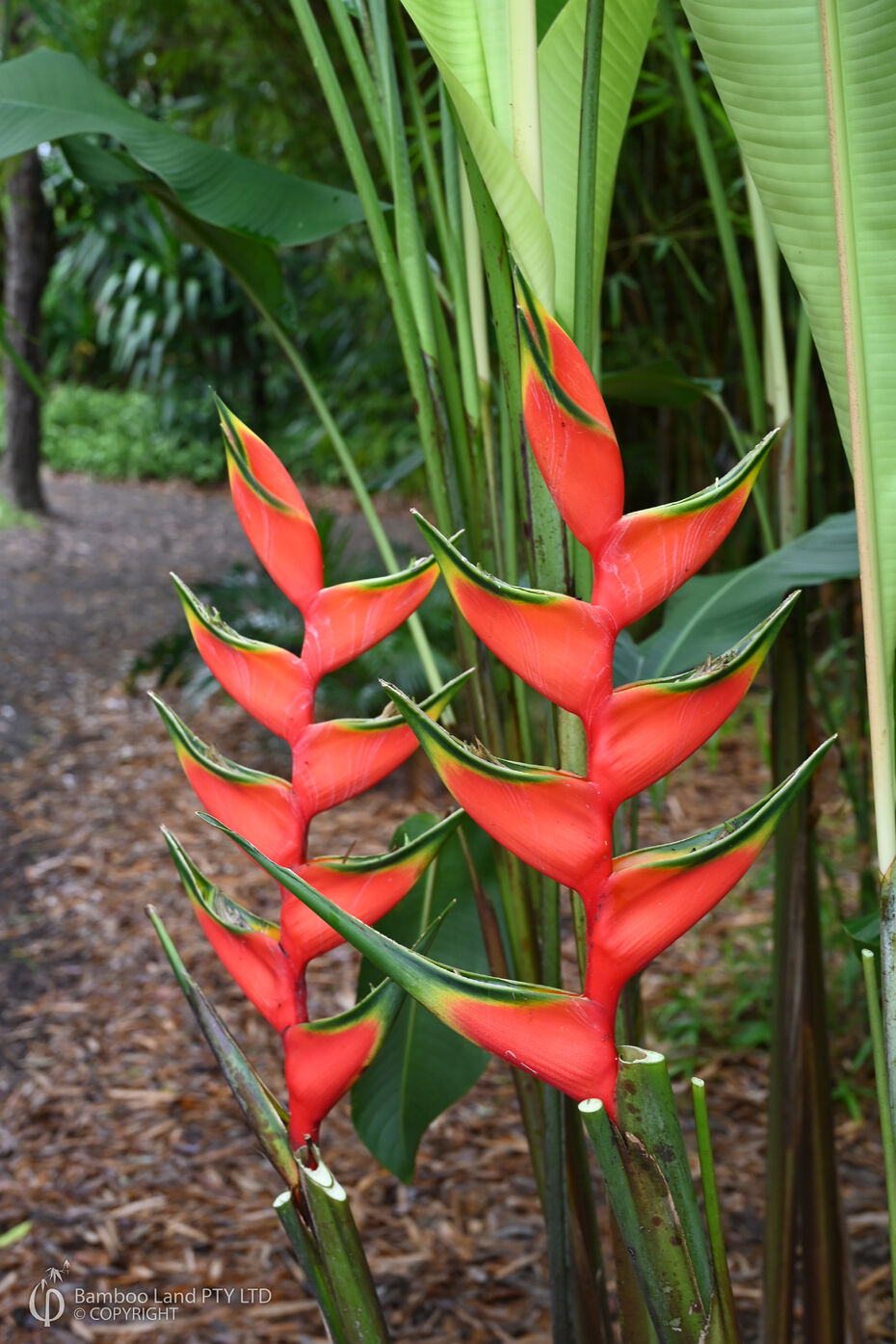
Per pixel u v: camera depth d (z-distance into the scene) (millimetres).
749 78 553
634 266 3246
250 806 496
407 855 492
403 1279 1720
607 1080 427
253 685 496
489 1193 1910
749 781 3471
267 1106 507
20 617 5441
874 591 527
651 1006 2428
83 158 1047
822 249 564
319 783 486
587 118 546
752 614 930
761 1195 1859
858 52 531
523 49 530
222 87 4039
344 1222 484
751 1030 2250
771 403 1009
